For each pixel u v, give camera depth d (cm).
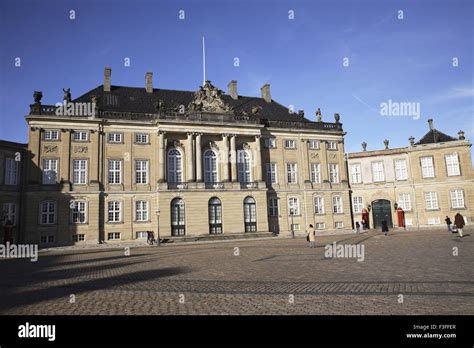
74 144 4847
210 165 5556
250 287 1401
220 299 1208
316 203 6125
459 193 5856
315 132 6269
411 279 1421
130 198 5009
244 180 5744
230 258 2506
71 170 4791
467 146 5862
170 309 1087
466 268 1630
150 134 5250
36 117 4672
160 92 5994
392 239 3609
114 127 5066
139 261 2516
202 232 5106
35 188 4572
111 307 1129
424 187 6100
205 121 5391
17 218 4525
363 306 1048
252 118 5800
